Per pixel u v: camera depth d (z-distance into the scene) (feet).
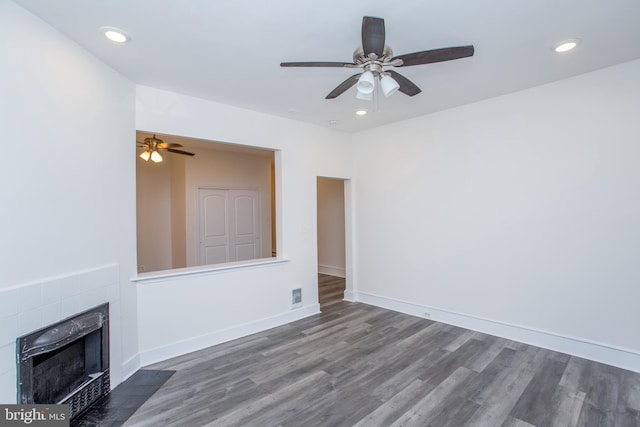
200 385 8.69
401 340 11.67
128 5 6.21
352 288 17.11
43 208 6.70
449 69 9.41
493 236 11.98
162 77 9.61
